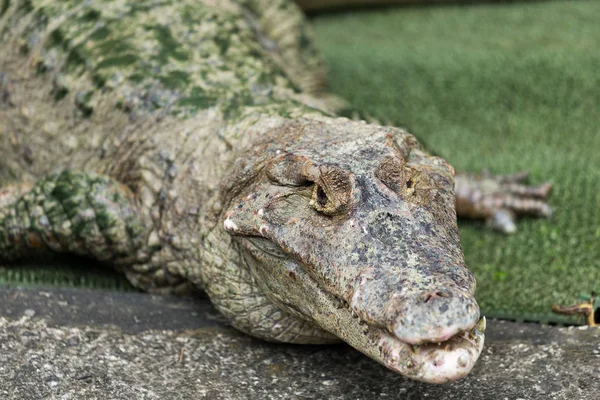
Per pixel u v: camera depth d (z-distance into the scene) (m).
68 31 4.68
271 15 5.76
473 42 6.95
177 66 4.31
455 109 5.91
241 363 3.09
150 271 3.84
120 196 3.85
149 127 3.98
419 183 2.93
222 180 3.35
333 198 2.79
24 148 4.68
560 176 4.90
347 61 6.77
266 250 3.00
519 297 3.72
